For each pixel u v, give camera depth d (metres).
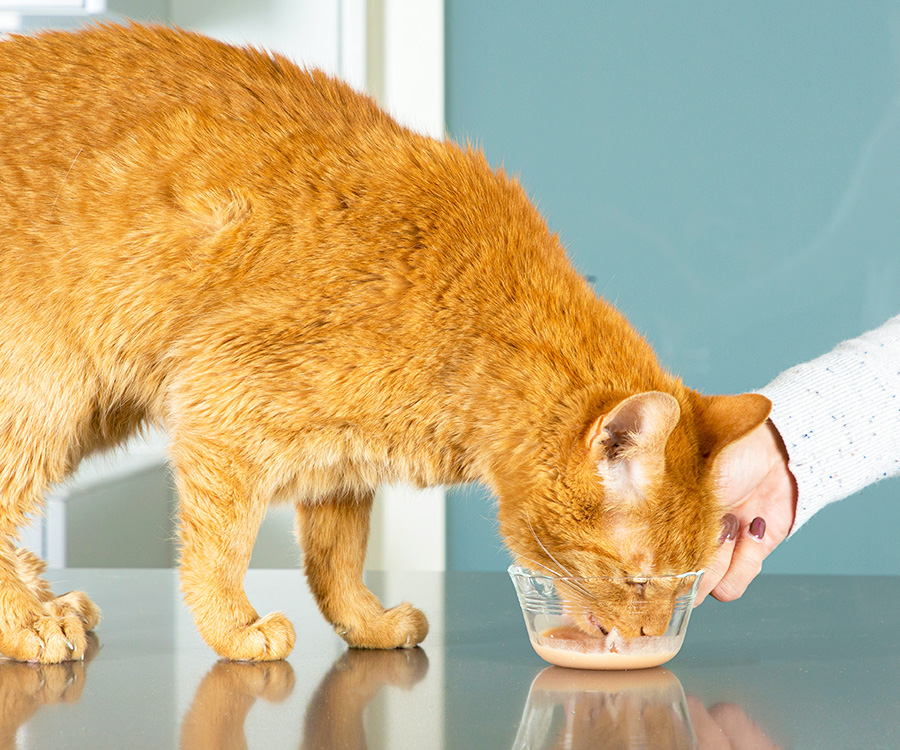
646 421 0.81
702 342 1.62
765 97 1.59
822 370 0.95
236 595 0.83
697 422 0.87
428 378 0.85
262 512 0.84
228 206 0.85
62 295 0.85
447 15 1.61
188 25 1.52
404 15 1.58
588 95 1.61
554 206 1.62
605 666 0.79
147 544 1.47
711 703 0.74
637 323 1.62
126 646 0.85
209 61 0.88
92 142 0.86
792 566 1.60
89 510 1.27
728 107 1.60
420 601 0.99
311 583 0.88
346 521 0.87
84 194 0.85
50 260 0.85
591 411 0.83
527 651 0.85
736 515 0.94
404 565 1.60
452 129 1.62
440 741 0.69
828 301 1.60
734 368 1.62
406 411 0.85
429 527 1.59
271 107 0.87
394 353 0.84
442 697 0.75
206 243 0.84
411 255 0.85
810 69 1.58
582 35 1.60
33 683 0.78
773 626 0.91
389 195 0.86
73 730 0.70
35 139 0.86
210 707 0.73
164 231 0.85
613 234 1.62
